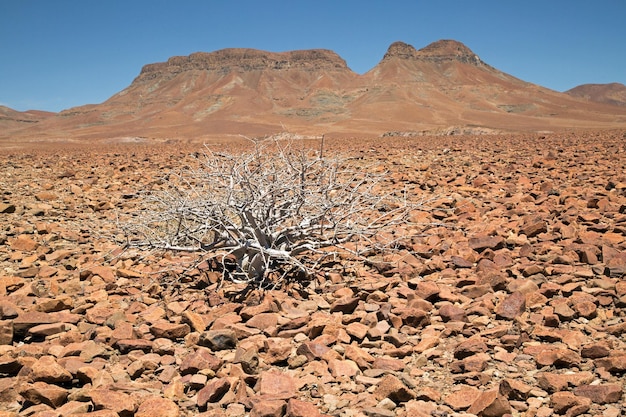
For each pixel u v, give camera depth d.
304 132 87.75
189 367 3.99
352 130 95.75
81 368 3.87
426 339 4.41
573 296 5.07
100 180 15.46
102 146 43.28
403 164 17.36
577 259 6.30
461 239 7.50
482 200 10.57
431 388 3.74
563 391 3.55
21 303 5.57
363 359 4.09
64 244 8.27
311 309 5.30
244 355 4.01
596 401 3.43
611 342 4.09
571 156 17.41
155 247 6.73
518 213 8.91
